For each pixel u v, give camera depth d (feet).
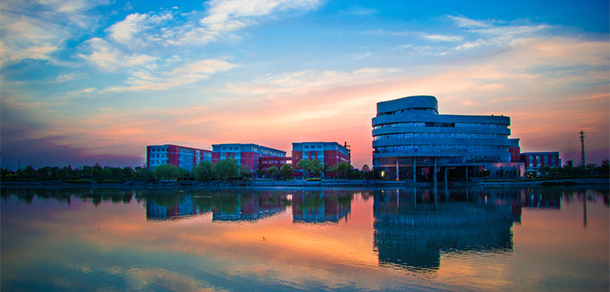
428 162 401.29
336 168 471.21
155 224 128.36
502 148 410.72
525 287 63.67
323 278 68.28
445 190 300.20
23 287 66.03
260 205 188.85
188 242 97.96
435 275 69.87
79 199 229.66
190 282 67.10
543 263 77.77
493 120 408.67
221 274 71.20
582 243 96.58
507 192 271.49
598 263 77.71
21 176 502.38
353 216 147.02
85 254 86.69
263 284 65.46
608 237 104.22
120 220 138.10
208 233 110.63
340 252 86.89
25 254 87.04
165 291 63.16
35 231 115.85
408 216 146.20
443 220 136.36
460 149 398.83
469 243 97.19
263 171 517.55
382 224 126.93
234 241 99.30
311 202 203.41
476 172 401.90
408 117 397.60
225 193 281.33
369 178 443.32
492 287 63.67
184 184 408.05
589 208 169.27
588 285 64.64
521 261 79.36
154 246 93.86
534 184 352.08
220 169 412.98
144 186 393.70
